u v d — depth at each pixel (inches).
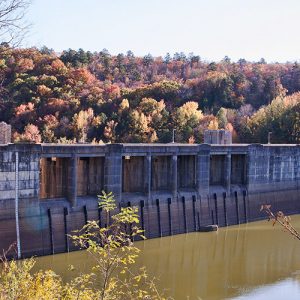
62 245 1697.8
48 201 1696.6
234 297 1346.0
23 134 3912.4
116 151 1850.4
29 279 660.1
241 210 2416.3
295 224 2410.2
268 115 4069.9
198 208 2198.6
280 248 1907.0
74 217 1747.0
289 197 2691.9
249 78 5693.9
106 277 610.9
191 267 1615.4
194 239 2025.1
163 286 1403.8
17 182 1589.6
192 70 6771.7
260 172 2519.7
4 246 1550.2
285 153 2655.0
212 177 2381.9
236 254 1802.4
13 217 1579.7
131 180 2041.1
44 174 1843.0
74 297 674.8
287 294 1380.4
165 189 2145.7
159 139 4411.9
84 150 1763.0
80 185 1878.7
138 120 4441.4
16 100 4256.9
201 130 4320.9
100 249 623.5
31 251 1615.4
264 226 2336.4
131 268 1552.7
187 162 2245.3
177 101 5093.5
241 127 4315.9
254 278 1519.4
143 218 1969.7
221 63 6875.0
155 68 6909.5
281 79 5999.0
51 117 4333.2
